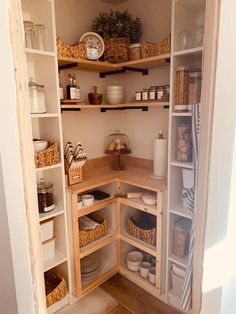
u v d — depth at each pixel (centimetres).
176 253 165
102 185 181
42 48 143
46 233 159
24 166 49
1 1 41
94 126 207
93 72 199
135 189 196
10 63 43
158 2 180
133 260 197
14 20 43
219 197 96
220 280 104
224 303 109
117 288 187
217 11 80
